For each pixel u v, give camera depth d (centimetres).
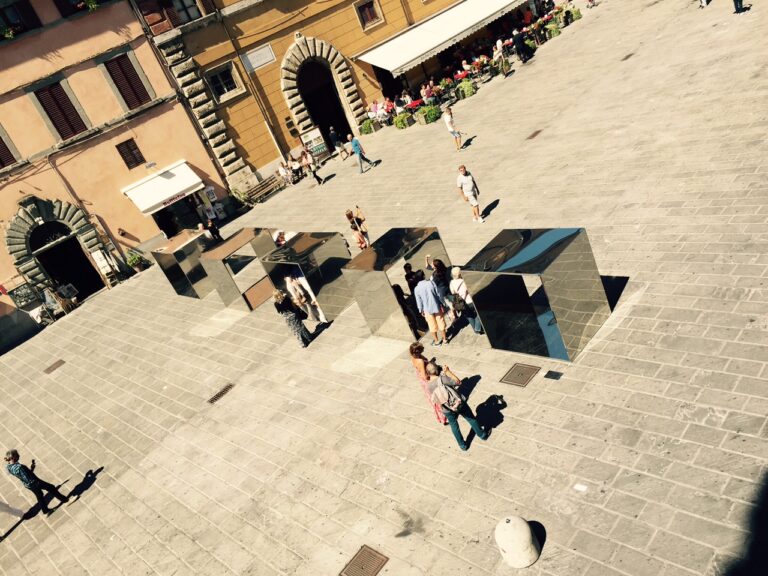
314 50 2584
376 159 2327
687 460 651
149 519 933
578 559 598
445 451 818
